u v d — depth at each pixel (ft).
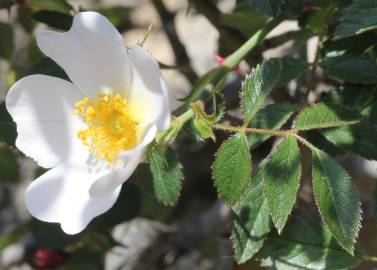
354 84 0.72
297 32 0.81
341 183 0.63
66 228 0.64
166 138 0.65
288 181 0.63
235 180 0.64
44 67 0.76
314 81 0.82
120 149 0.68
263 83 0.65
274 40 0.82
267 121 0.69
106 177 0.62
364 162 1.02
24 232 1.04
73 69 0.68
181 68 0.87
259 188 0.69
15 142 0.72
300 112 0.64
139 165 0.71
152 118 0.66
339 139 0.69
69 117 0.70
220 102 0.64
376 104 0.71
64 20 0.84
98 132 0.68
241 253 0.68
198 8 0.89
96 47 0.66
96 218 0.95
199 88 0.73
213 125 0.64
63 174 0.68
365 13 0.65
